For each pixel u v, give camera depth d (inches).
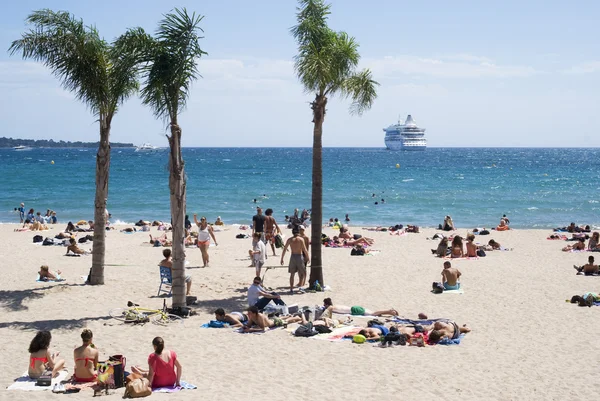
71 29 617.6
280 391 380.8
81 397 366.0
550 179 3545.8
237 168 4982.8
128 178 3575.3
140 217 1797.5
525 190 2751.0
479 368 428.1
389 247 1086.4
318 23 684.7
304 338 499.2
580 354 461.1
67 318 553.6
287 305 610.9
